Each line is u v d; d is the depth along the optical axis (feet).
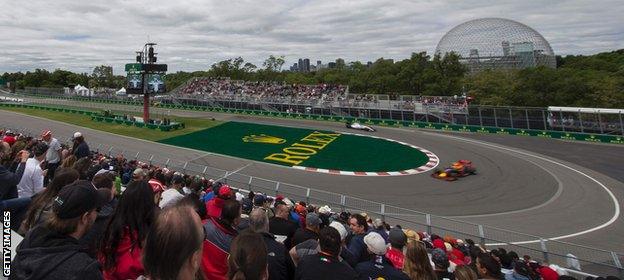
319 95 238.27
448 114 182.29
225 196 25.09
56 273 8.52
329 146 141.38
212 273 14.99
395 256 23.77
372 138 156.35
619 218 73.61
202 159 120.26
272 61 443.32
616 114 143.54
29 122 191.42
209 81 292.81
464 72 297.74
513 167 112.37
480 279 20.58
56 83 499.51
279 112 224.12
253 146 140.97
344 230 22.27
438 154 128.77
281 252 16.43
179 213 7.57
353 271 15.48
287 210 26.55
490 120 171.63
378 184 95.45
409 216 72.64
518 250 56.44
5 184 17.47
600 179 100.42
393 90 287.48
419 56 289.74
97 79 542.16
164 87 182.70
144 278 10.69
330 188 91.71
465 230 65.31
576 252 56.54
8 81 503.61
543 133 159.22
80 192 9.45
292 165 114.01
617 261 45.11
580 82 188.85
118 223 11.55
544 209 78.74
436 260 22.63
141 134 161.68
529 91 192.24
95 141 145.59
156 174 38.91
